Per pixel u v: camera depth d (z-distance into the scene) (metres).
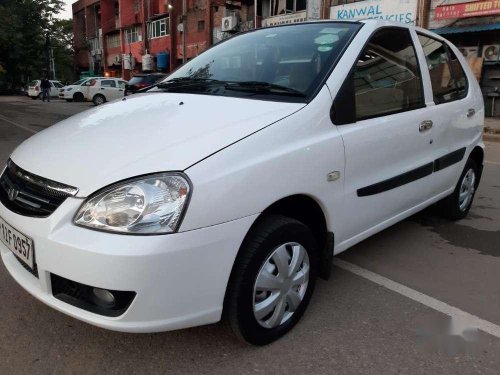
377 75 3.11
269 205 2.29
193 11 30.48
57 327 2.64
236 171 2.16
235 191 2.14
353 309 2.92
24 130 11.48
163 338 2.56
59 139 2.58
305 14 20.97
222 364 2.36
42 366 2.32
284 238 2.41
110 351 2.45
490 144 11.02
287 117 2.48
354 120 2.85
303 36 3.28
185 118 2.52
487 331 2.71
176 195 2.01
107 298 2.09
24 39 38.78
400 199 3.35
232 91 2.92
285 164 2.35
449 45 4.28
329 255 2.79
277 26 3.63
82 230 2.02
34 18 39.62
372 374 2.32
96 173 2.12
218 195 2.08
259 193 2.23
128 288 1.96
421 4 16.12
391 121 3.12
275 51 3.22
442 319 2.83
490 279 3.41
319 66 2.88
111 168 2.12
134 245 1.94
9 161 2.71
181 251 2.00
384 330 2.70
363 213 2.99
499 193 5.92
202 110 2.61
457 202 4.48
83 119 2.89
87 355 2.41
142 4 37.03
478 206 5.26
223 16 26.50
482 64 15.36
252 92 2.85
